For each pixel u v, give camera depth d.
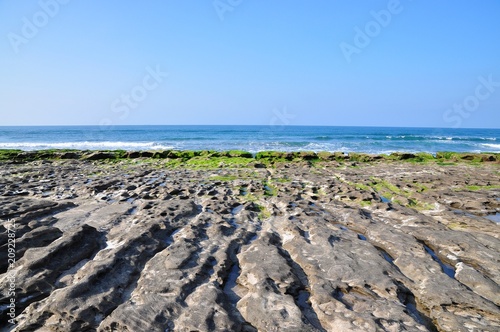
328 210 12.96
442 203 14.16
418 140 73.81
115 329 5.56
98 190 16.05
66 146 55.03
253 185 17.28
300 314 5.89
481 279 7.34
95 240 9.20
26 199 12.98
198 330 5.41
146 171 22.72
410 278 7.62
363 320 5.73
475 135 114.00
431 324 6.23
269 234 9.63
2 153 31.22
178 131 122.62
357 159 32.06
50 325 5.76
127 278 7.13
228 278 7.56
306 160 31.31
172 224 10.55
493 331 5.77
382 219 11.98
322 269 7.68
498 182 18.98
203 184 17.59
